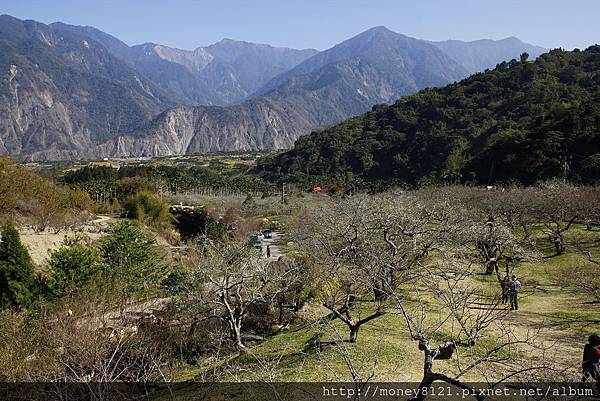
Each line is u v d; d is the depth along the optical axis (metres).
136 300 18.30
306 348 13.11
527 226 32.59
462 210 27.50
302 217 37.62
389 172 82.50
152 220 41.22
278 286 18.08
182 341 15.75
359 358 11.82
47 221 29.88
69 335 12.80
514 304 17.14
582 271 21.58
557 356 12.02
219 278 16.91
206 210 47.91
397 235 17.42
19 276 16.97
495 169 53.91
